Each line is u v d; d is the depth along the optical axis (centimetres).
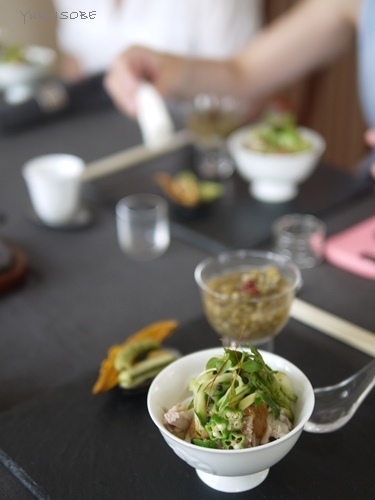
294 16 152
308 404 65
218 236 108
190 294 97
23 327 91
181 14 189
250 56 150
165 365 78
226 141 131
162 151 132
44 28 210
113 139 142
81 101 155
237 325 81
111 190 121
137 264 103
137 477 69
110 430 73
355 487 67
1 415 76
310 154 115
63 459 71
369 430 73
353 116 214
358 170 131
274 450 62
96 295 97
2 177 129
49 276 101
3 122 147
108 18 197
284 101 159
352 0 147
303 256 101
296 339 85
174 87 145
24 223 114
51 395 78
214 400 65
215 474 64
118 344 88
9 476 71
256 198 117
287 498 66
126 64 137
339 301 93
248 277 86
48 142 142
